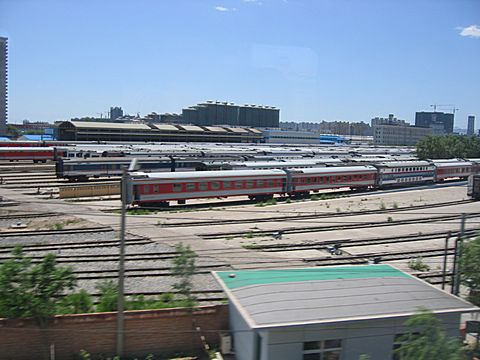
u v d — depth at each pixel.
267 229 34.03
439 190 61.69
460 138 111.56
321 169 53.41
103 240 29.08
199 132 125.38
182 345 15.26
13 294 14.05
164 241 29.16
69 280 15.02
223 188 45.56
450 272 24.39
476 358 14.01
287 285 14.31
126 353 14.73
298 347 12.18
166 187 42.03
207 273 23.20
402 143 196.50
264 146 105.94
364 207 45.53
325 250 28.56
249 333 13.16
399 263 26.28
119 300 14.25
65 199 45.25
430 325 11.38
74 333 14.37
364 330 12.48
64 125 112.12
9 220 35.03
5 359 13.84
